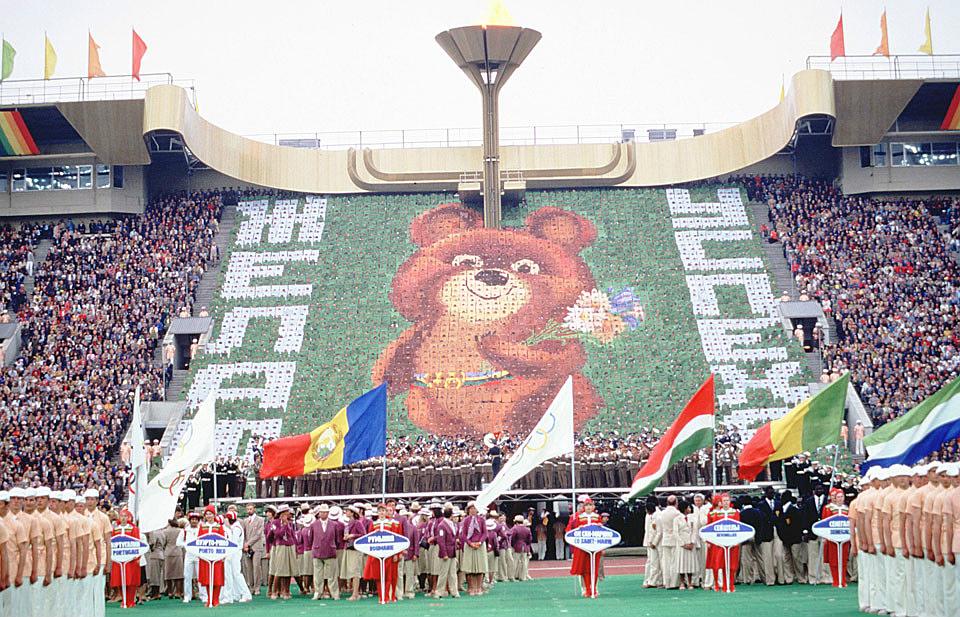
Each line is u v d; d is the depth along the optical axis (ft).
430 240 312.71
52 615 95.61
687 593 127.54
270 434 254.06
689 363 271.69
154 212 325.21
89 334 280.92
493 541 146.41
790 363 269.64
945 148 322.75
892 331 271.90
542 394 264.31
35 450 237.86
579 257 306.55
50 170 325.01
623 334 281.74
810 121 309.01
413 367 272.51
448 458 201.46
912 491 97.50
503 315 287.28
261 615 112.37
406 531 131.75
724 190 330.54
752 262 303.68
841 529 126.72
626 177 330.13
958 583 92.48
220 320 289.33
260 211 327.88
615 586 142.20
